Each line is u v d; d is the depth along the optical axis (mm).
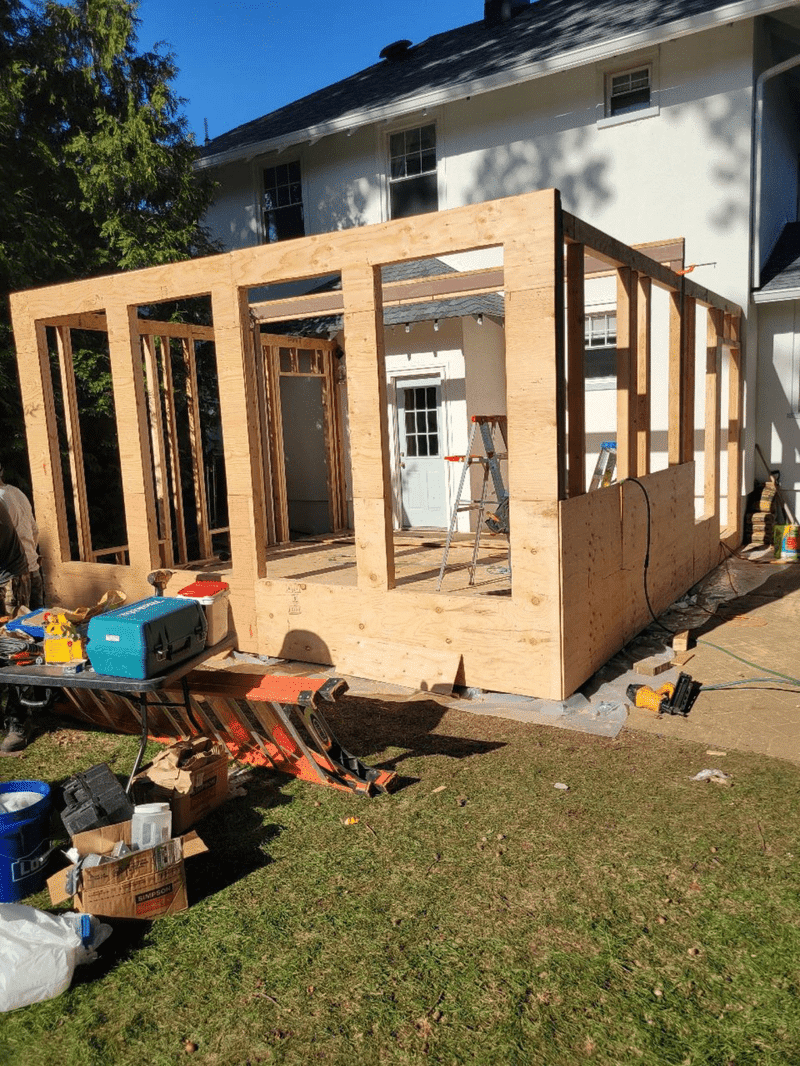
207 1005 2613
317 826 3789
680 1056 2311
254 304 10352
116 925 3025
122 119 11492
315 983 2691
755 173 9633
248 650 6539
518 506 5086
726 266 9906
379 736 4879
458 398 10867
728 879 3209
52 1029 2533
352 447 5750
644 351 6734
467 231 5020
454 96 10836
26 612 4992
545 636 5133
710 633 6742
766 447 10625
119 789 3611
